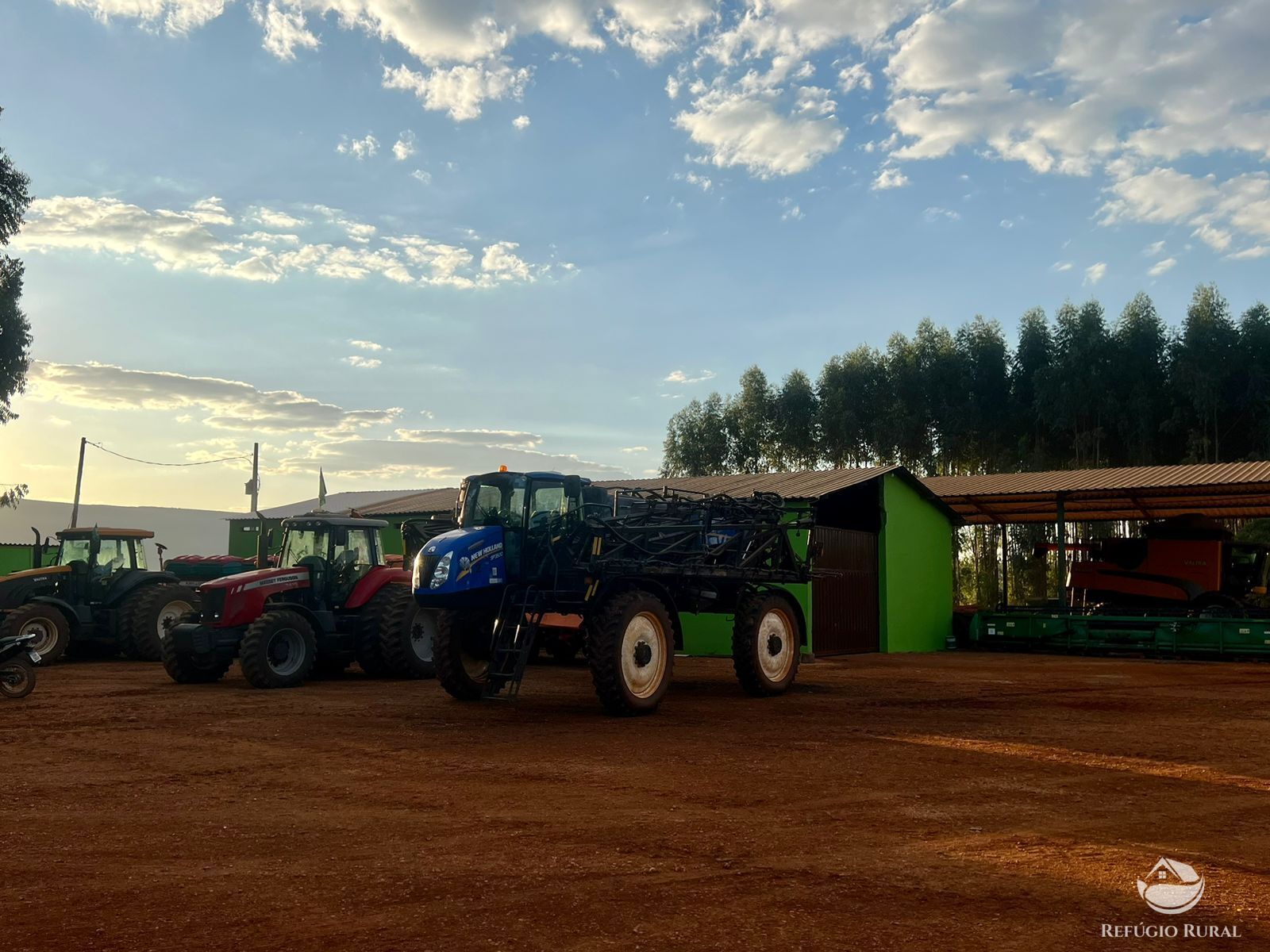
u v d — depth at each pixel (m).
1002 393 34.97
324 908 4.09
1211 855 4.85
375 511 26.59
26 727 9.30
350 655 14.20
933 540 24.41
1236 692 12.70
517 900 4.19
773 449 40.31
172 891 4.33
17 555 29.31
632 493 11.59
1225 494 21.45
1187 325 30.20
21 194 25.84
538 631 11.59
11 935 3.79
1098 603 23.34
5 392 26.03
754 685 11.88
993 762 7.38
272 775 6.94
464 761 7.48
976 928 3.83
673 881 4.43
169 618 16.78
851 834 5.27
